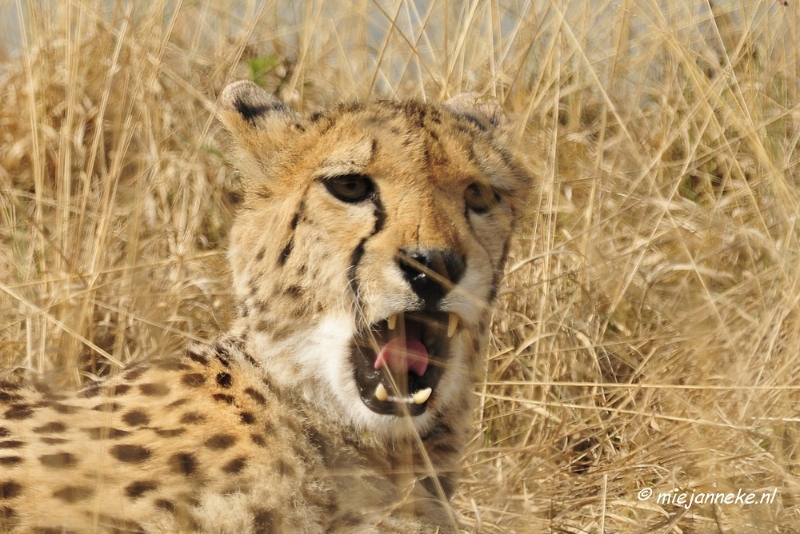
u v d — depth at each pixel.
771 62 22.45
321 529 13.54
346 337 13.70
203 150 20.52
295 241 13.91
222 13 23.59
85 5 21.66
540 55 22.84
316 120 14.48
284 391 13.98
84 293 17.30
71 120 20.30
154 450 13.10
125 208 19.83
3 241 20.69
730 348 17.22
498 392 18.91
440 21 23.02
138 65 20.91
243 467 13.27
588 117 23.06
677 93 22.69
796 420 15.70
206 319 19.03
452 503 15.09
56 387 15.66
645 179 21.00
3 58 23.69
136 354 17.97
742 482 15.62
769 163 18.06
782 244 19.09
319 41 23.23
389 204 13.44
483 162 14.29
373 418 13.83
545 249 20.12
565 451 17.09
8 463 12.97
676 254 19.72
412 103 14.91
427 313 13.59
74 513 12.62
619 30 21.28
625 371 19.17
